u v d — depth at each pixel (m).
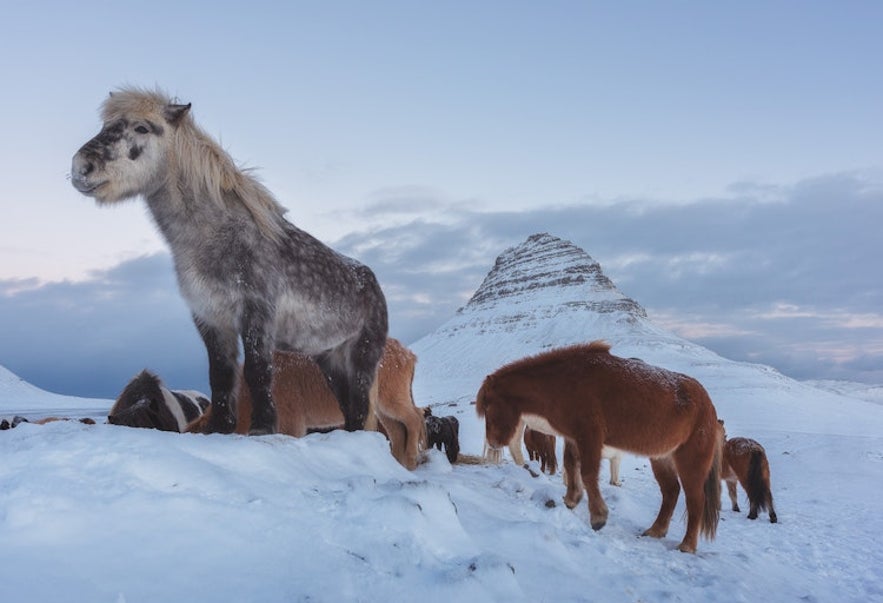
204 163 5.03
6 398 81.00
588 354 7.59
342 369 6.58
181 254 5.07
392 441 8.38
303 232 5.91
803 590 6.53
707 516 7.23
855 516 12.61
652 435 7.07
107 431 3.92
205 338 5.19
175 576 2.74
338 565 3.12
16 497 2.99
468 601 3.08
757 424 55.38
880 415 73.00
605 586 4.54
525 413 7.63
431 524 3.76
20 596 2.41
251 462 4.04
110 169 4.79
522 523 4.82
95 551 2.79
